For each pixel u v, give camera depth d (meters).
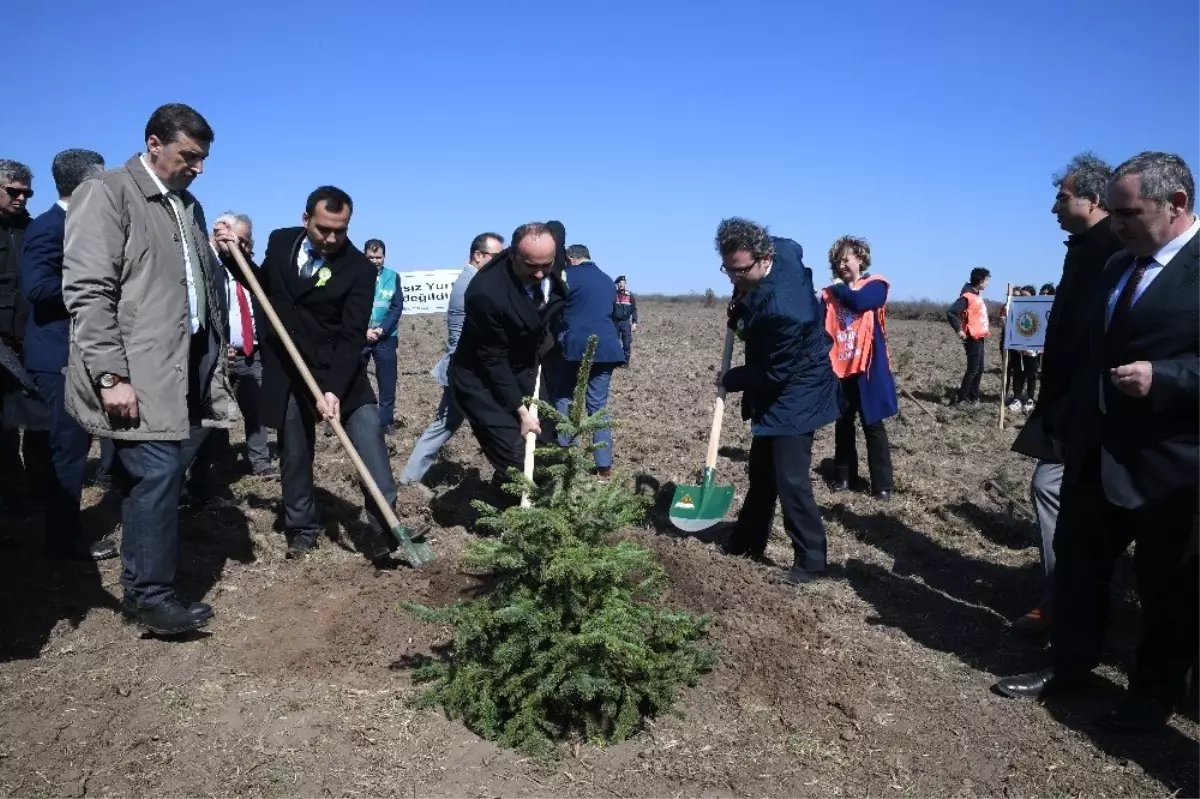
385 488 5.20
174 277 4.16
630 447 9.05
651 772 3.36
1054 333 4.36
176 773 3.25
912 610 5.04
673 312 42.81
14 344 5.62
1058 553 4.01
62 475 5.10
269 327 5.14
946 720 3.79
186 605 4.50
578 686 3.35
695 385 14.49
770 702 3.88
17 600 4.61
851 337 7.22
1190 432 3.45
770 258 5.05
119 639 4.30
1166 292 3.44
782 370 5.12
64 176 4.98
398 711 3.70
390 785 3.22
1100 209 4.19
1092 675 4.22
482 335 5.19
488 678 3.58
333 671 4.04
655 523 6.55
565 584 3.45
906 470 8.39
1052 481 4.54
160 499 4.18
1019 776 3.40
